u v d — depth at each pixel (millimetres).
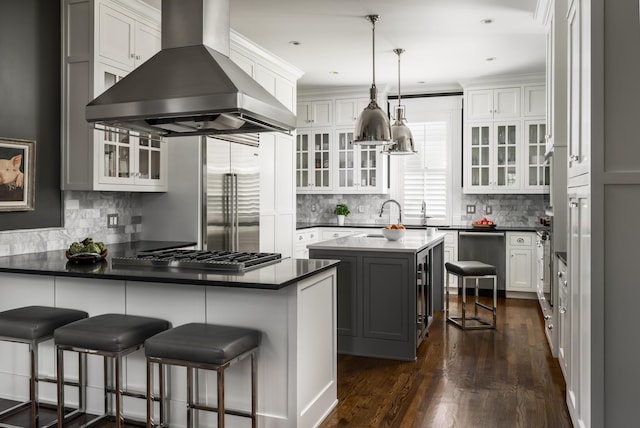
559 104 4148
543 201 6973
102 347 2555
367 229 7250
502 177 6820
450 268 5312
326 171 7562
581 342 2486
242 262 2953
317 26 4797
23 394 3240
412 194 7496
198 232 4461
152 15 4152
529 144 6680
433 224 7395
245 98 2639
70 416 3000
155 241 4562
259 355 2746
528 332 4938
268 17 4559
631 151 2096
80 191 4012
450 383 3584
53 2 3734
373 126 4246
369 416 3053
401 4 4273
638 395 2104
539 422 2945
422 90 7375
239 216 4820
